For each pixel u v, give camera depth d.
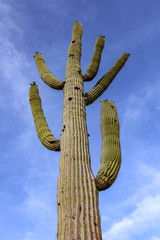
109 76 6.55
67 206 3.83
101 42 7.10
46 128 5.51
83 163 4.39
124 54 7.17
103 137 4.87
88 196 3.97
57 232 3.76
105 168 4.34
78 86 5.84
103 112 5.25
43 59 7.30
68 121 5.07
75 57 6.66
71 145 4.60
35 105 6.00
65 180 4.14
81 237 3.52
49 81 6.30
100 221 3.84
